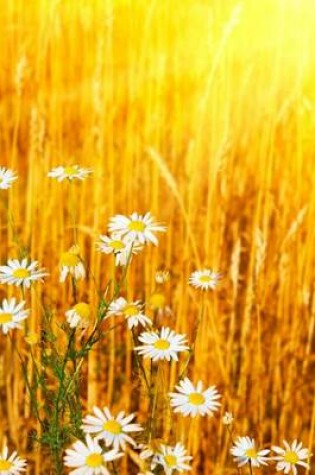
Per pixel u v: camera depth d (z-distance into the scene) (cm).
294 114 128
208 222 124
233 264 118
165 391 93
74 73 132
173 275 126
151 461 84
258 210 126
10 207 128
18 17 131
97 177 127
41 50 131
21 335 122
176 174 131
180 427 113
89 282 124
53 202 127
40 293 123
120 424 80
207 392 86
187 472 116
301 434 126
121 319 122
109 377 121
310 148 127
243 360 123
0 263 128
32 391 89
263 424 125
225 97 128
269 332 125
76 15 131
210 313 120
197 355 121
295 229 120
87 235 128
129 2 129
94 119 131
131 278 124
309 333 125
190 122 130
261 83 129
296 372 125
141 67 130
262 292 125
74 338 87
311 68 127
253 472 119
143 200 131
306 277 125
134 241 88
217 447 121
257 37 128
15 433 120
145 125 130
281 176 129
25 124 134
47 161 128
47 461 117
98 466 78
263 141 128
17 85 122
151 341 87
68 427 85
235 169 129
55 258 126
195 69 130
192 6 129
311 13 126
